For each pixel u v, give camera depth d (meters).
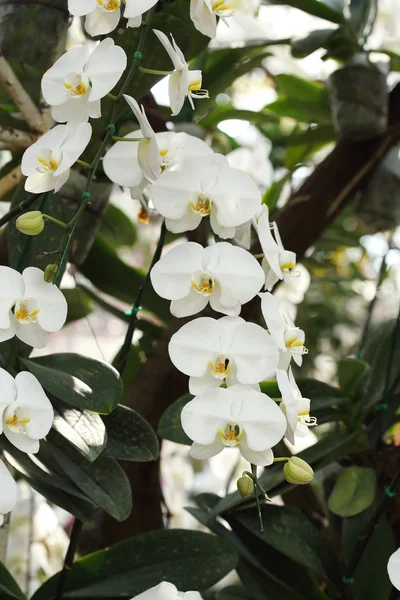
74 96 1.09
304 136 1.87
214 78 1.68
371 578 1.34
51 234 1.28
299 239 1.66
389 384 1.43
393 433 1.66
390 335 1.46
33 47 1.46
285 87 1.87
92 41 1.57
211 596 1.38
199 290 1.09
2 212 1.89
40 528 1.56
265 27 1.93
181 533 1.28
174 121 1.53
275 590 1.32
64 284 1.82
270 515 1.34
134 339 1.72
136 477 1.56
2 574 1.30
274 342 1.08
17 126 1.51
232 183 1.12
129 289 1.70
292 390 1.09
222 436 1.07
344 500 1.36
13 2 1.43
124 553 1.27
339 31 1.63
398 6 2.23
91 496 1.18
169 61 1.31
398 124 1.69
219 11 1.13
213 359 1.08
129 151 1.17
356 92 1.59
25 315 1.08
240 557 1.34
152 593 1.10
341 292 2.56
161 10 1.28
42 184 1.08
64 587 1.26
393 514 1.45
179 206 1.13
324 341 2.56
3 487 1.03
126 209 2.14
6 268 1.08
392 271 2.45
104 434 1.15
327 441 1.38
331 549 1.35
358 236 2.14
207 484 2.39
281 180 1.82
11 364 1.23
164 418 1.26
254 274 1.09
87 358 1.22
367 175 1.73
